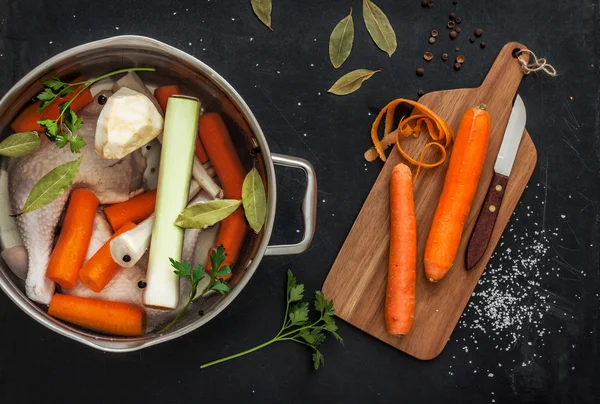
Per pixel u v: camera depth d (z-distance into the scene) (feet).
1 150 3.50
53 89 3.53
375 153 4.56
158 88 3.73
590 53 4.71
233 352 4.48
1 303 4.35
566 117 4.70
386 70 4.62
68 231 3.60
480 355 4.61
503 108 4.56
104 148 3.51
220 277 3.70
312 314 4.53
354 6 4.61
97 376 4.42
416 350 4.53
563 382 4.63
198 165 3.76
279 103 4.56
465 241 4.55
